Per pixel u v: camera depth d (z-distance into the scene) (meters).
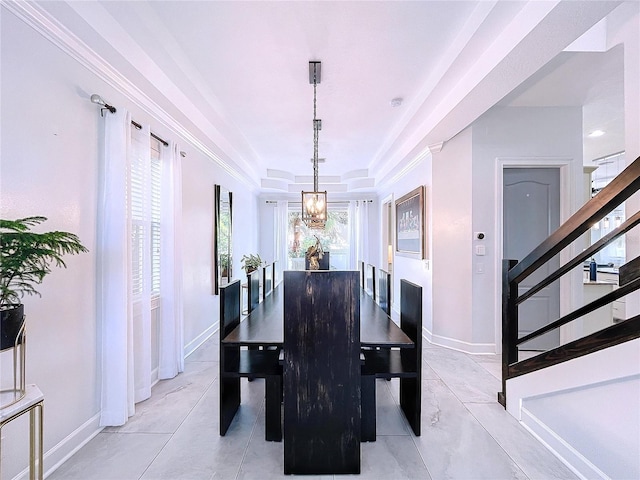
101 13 1.80
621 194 1.54
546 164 3.46
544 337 3.57
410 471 1.75
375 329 2.21
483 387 2.76
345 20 2.00
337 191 7.18
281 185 6.93
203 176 3.95
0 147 1.48
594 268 3.86
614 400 1.52
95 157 2.07
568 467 1.78
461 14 1.95
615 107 3.42
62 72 1.80
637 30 1.85
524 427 2.16
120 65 2.11
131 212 2.30
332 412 1.73
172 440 2.02
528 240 3.58
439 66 2.53
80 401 1.95
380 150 5.16
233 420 2.28
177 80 2.67
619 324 1.49
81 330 1.95
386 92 3.03
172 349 2.96
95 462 1.81
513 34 1.88
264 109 3.45
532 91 3.05
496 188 3.48
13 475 1.54
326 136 4.45
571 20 1.65
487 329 3.55
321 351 1.74
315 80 2.75
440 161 3.82
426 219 4.12
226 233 4.88
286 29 2.09
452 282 3.72
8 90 1.50
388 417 2.33
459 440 2.03
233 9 1.90
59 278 1.79
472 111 2.81
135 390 2.47
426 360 3.36
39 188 1.66
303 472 1.73
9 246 1.23
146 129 2.56
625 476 1.47
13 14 1.52
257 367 2.15
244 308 5.74
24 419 1.59
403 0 1.83
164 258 2.93
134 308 2.46
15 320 1.26
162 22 2.01
